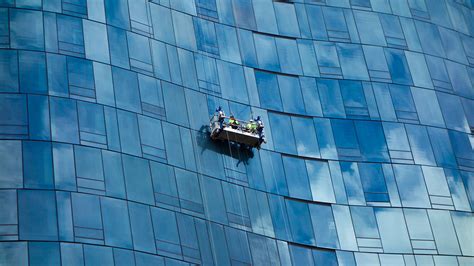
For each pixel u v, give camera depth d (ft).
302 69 345.92
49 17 310.86
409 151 342.85
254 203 314.96
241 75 335.88
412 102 352.28
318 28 355.36
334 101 343.67
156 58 321.73
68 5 315.58
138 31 322.75
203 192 307.78
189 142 314.14
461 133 353.92
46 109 297.33
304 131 335.06
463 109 359.05
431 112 353.10
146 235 290.97
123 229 288.51
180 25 333.42
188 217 300.61
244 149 323.37
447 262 327.47
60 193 286.46
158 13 330.34
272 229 313.94
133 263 285.23
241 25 345.31
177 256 292.61
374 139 341.00
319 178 328.90
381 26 362.94
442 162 345.31
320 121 338.54
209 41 336.49
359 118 343.05
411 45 363.35
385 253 323.37
